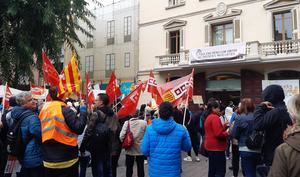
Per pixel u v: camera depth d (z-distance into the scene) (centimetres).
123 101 792
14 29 1673
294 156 237
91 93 908
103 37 2961
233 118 802
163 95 865
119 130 727
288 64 1858
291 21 1895
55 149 477
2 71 1608
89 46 3075
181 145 466
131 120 692
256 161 577
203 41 2220
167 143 456
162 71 2367
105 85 2875
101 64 2956
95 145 636
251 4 2030
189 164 1022
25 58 1647
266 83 1579
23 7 1638
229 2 2117
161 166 453
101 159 646
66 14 1895
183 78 862
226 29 2148
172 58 2302
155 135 463
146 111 945
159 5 2497
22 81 1736
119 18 2839
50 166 474
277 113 418
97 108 703
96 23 3030
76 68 693
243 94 2020
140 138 685
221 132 657
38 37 1731
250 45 1912
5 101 789
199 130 1095
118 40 2825
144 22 2591
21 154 503
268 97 436
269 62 1881
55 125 474
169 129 457
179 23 2350
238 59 1931
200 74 2225
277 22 1953
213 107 689
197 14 2266
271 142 426
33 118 493
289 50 1827
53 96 505
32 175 503
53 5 1702
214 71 2169
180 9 2364
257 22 2000
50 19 1606
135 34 2692
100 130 638
